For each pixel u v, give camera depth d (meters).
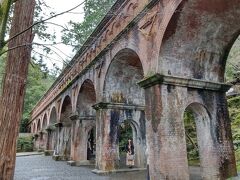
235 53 21.16
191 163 17.08
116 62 14.02
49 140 30.89
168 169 8.48
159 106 8.91
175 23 8.92
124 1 12.51
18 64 5.85
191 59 9.89
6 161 5.41
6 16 4.62
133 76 15.29
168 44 9.31
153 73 9.47
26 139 40.72
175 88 9.41
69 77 22.61
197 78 9.96
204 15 8.84
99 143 14.66
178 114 9.21
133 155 16.17
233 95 17.73
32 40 6.16
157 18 9.66
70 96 21.67
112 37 13.79
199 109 10.26
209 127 9.98
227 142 10.03
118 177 12.88
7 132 5.52
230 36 9.94
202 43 9.73
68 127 25.12
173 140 8.84
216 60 10.37
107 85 14.84
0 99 5.77
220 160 9.66
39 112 39.41
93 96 20.19
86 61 18.17
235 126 15.95
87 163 19.66
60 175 14.30
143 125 15.78
